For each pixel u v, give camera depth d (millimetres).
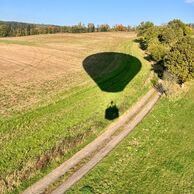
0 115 34344
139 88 48094
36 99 40344
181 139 32781
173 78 49000
